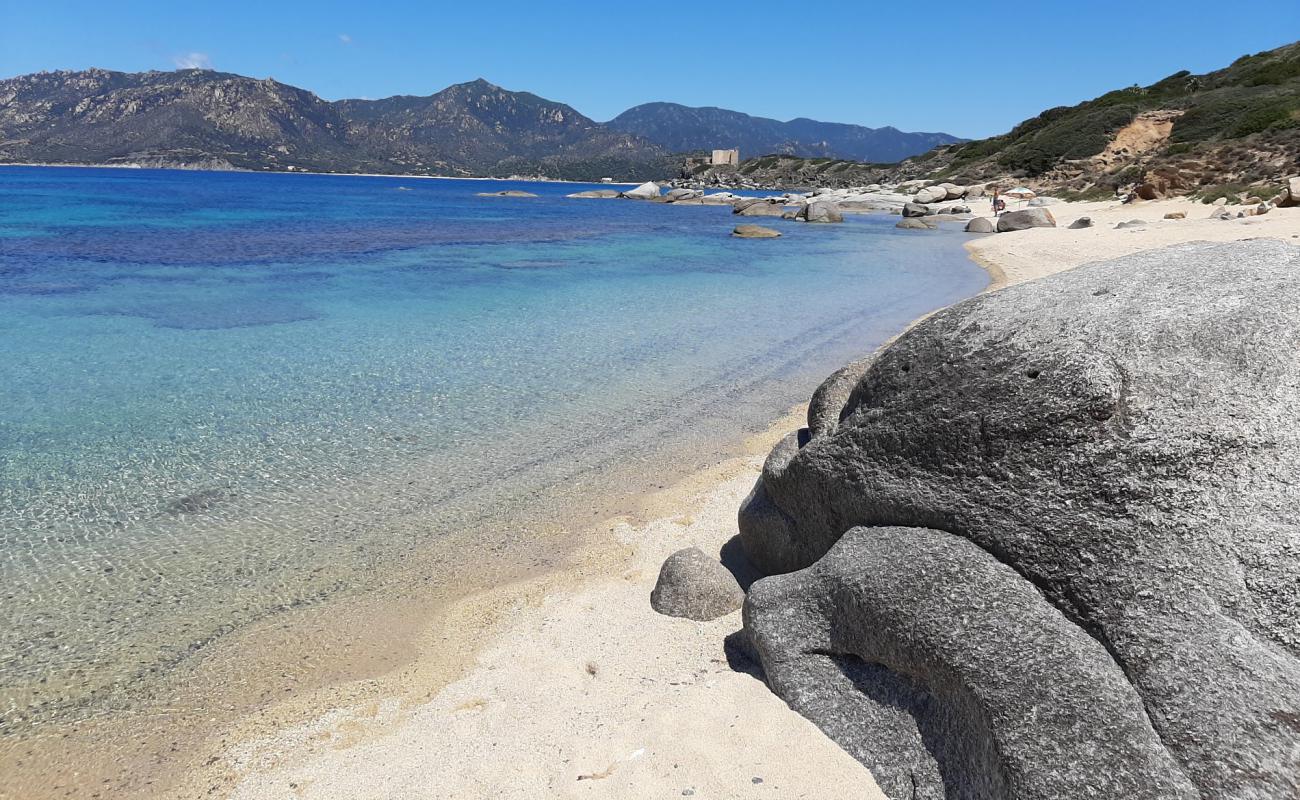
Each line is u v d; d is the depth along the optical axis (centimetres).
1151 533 333
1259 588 309
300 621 562
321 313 1683
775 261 2833
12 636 533
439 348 1377
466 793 373
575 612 561
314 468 834
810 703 406
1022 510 368
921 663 360
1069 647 326
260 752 427
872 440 449
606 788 366
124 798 399
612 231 4300
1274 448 329
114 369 1179
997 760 315
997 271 2405
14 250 2652
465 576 630
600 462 871
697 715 412
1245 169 3934
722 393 1138
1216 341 359
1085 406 360
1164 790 279
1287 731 274
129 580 608
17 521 692
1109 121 6456
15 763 423
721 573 560
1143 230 2830
